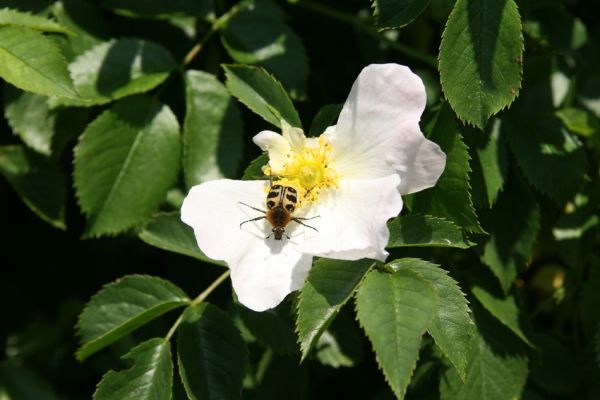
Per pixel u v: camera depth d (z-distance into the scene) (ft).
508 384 1.57
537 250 1.73
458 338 1.46
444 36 1.49
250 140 1.68
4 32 1.53
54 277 1.81
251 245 1.49
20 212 1.77
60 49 1.55
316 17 1.73
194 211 1.49
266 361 1.63
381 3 1.51
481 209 1.57
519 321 1.58
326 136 1.50
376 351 1.42
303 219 1.50
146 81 1.62
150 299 1.56
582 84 1.69
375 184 1.48
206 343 1.54
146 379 1.53
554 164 1.58
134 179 1.61
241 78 1.54
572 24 1.68
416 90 1.47
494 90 1.49
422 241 1.49
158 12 1.65
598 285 1.63
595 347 1.58
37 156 1.66
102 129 1.61
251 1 1.65
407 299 1.44
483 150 1.56
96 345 1.52
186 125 1.62
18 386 1.75
